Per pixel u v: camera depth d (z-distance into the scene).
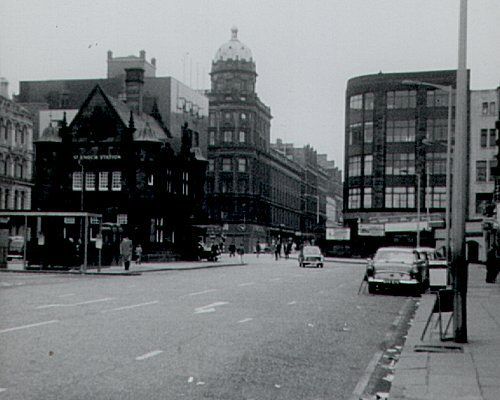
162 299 22.92
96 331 14.41
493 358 11.77
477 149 90.75
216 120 120.88
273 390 9.18
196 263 63.56
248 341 13.63
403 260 29.38
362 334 15.44
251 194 120.12
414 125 95.88
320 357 12.05
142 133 61.06
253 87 124.06
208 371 10.35
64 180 61.31
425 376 10.12
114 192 60.38
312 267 60.50
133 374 9.95
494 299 25.59
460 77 14.63
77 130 61.75
